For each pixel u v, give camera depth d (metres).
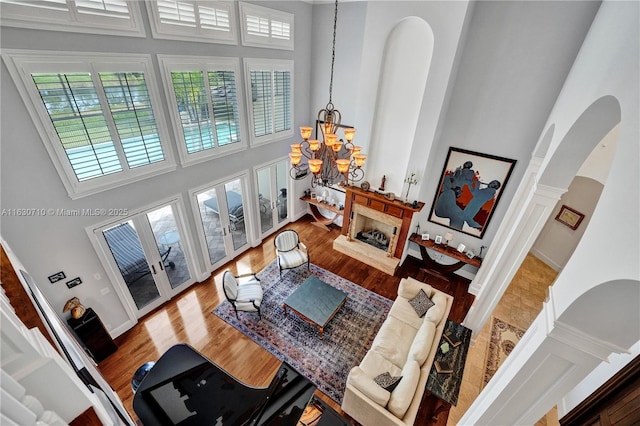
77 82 3.02
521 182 4.23
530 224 3.34
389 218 5.52
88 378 1.21
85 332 3.63
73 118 3.09
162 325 4.46
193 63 4.00
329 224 7.14
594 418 2.33
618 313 1.30
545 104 4.03
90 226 3.52
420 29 4.04
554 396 1.81
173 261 5.37
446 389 3.27
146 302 4.65
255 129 5.39
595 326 1.41
